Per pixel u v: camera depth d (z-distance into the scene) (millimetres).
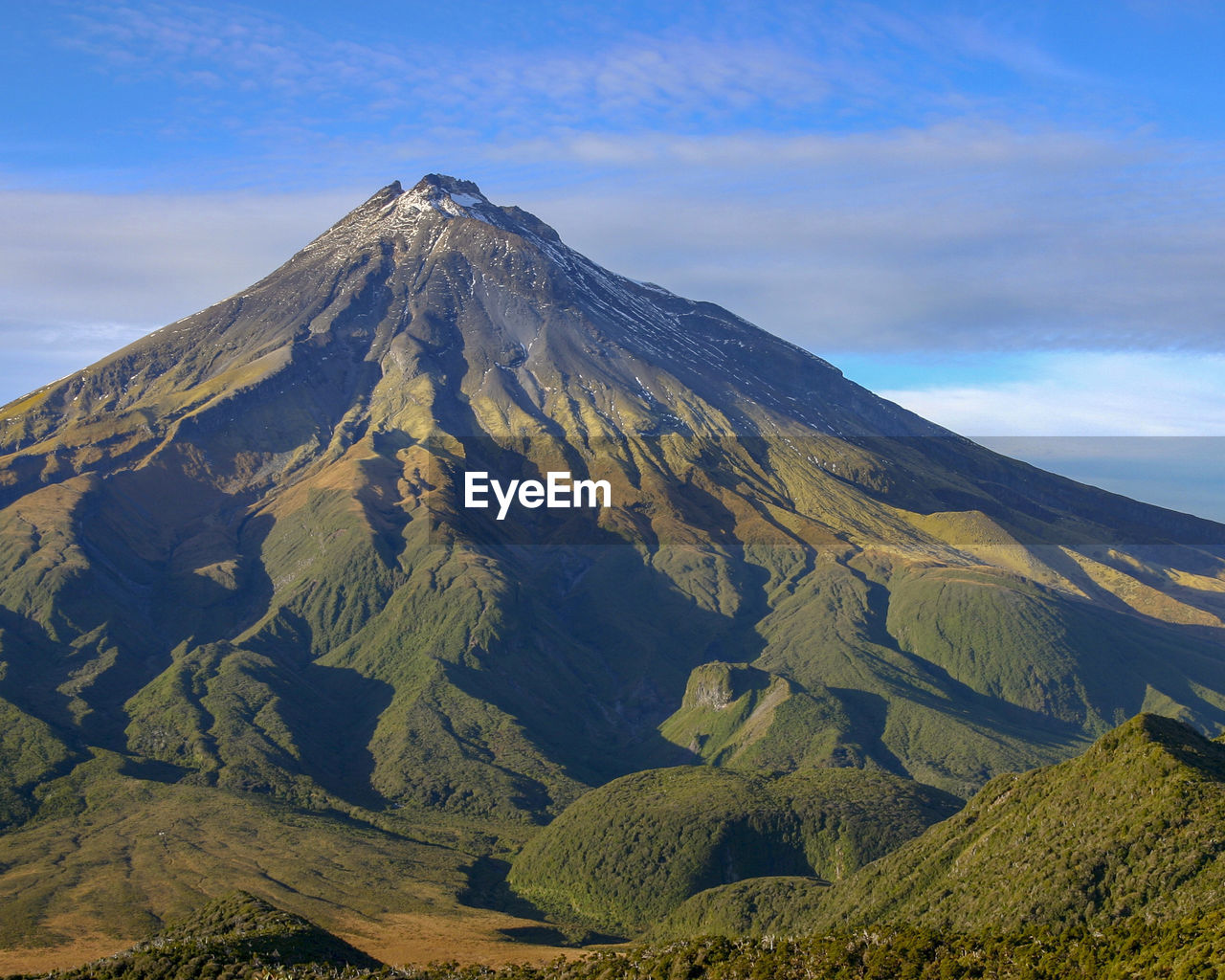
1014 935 133125
